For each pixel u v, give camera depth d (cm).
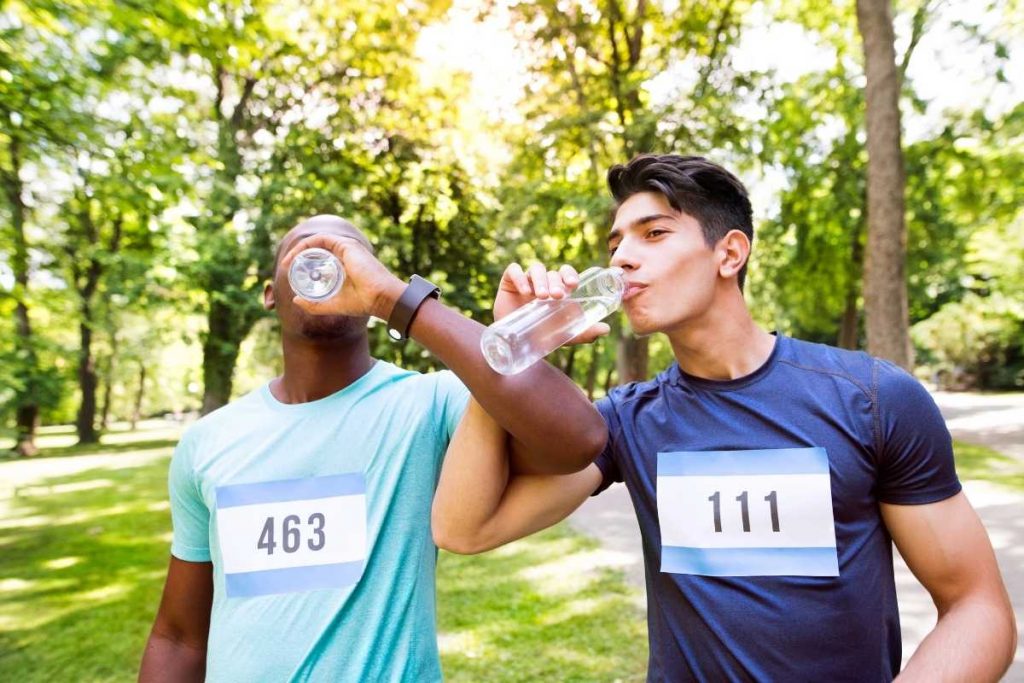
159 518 844
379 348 1273
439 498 125
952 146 1338
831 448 124
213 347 1738
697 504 132
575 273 110
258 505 140
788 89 1488
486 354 104
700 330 135
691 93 1319
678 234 132
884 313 800
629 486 143
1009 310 2388
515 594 487
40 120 538
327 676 130
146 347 2250
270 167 1558
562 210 1397
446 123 1606
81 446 2150
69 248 981
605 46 1508
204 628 152
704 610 127
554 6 1356
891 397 123
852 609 120
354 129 1588
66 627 466
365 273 108
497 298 119
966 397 2598
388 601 135
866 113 821
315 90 1623
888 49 803
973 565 119
